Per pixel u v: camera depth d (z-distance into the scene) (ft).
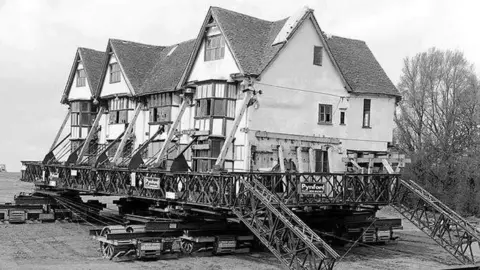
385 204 87.66
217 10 98.99
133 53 127.13
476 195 149.59
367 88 108.37
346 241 95.04
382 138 109.60
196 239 80.74
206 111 97.71
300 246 69.15
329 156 101.24
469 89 162.09
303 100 98.53
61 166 114.42
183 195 80.28
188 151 100.48
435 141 164.04
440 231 84.07
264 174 75.25
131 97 119.55
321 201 81.35
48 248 83.76
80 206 116.47
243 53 94.07
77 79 137.28
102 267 71.20
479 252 92.99
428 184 156.35
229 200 72.38
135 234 77.61
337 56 114.52
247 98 90.74
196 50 100.99
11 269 68.08
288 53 96.53
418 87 170.40
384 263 81.51
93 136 129.59
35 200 113.60
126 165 106.83
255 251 85.97
